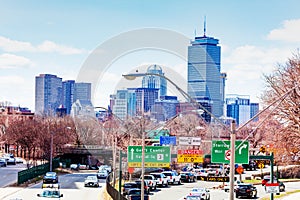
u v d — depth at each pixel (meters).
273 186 42.94
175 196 63.00
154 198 60.47
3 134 144.88
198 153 53.31
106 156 87.12
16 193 61.56
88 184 71.69
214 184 83.00
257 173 103.06
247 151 34.09
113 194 49.81
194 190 56.97
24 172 78.44
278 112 56.16
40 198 48.91
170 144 62.25
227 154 30.38
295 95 54.88
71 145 115.12
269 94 59.59
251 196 63.06
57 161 111.69
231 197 27.56
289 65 58.12
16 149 143.12
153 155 49.56
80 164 113.81
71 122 117.25
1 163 113.81
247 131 91.38
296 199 58.53
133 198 52.84
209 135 86.56
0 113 155.25
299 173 95.44
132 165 49.56
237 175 99.38
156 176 76.88
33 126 116.50
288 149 56.66
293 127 55.84
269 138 60.19
